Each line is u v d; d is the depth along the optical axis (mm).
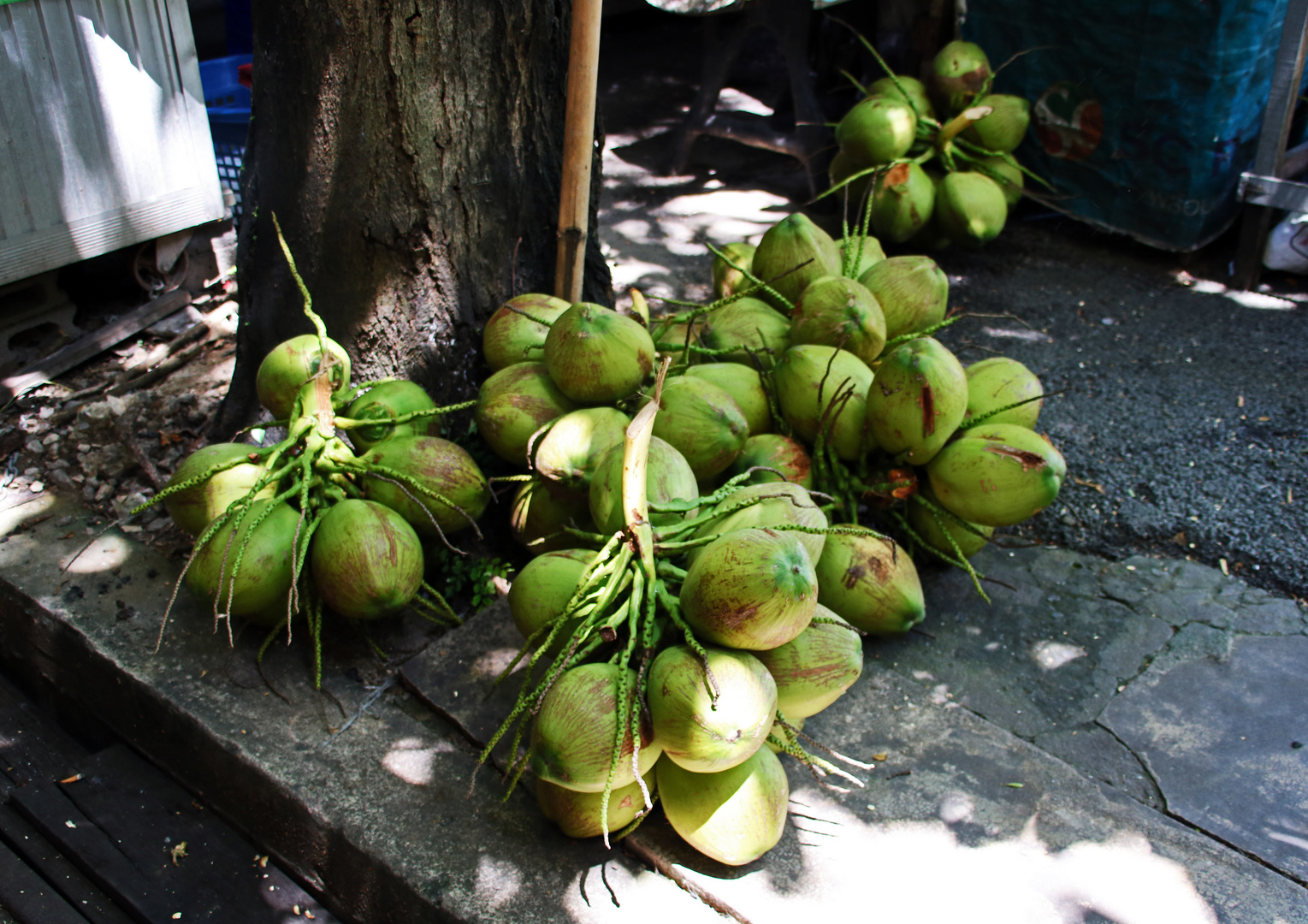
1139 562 3258
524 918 2133
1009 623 3031
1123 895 2174
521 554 3232
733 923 2123
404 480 2748
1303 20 4309
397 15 2943
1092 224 5324
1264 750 2572
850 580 2713
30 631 3088
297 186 3203
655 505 2357
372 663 2795
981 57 5059
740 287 3689
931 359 2643
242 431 2939
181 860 2592
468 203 3262
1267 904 2148
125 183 4191
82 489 3508
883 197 4926
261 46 3145
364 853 2285
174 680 2734
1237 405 3965
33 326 4176
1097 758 2582
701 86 6047
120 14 4000
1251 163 5027
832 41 6254
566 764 1984
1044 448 2707
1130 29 4762
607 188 6113
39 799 2766
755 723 1977
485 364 3490
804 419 2961
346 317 3301
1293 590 3104
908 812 2367
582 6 2969
